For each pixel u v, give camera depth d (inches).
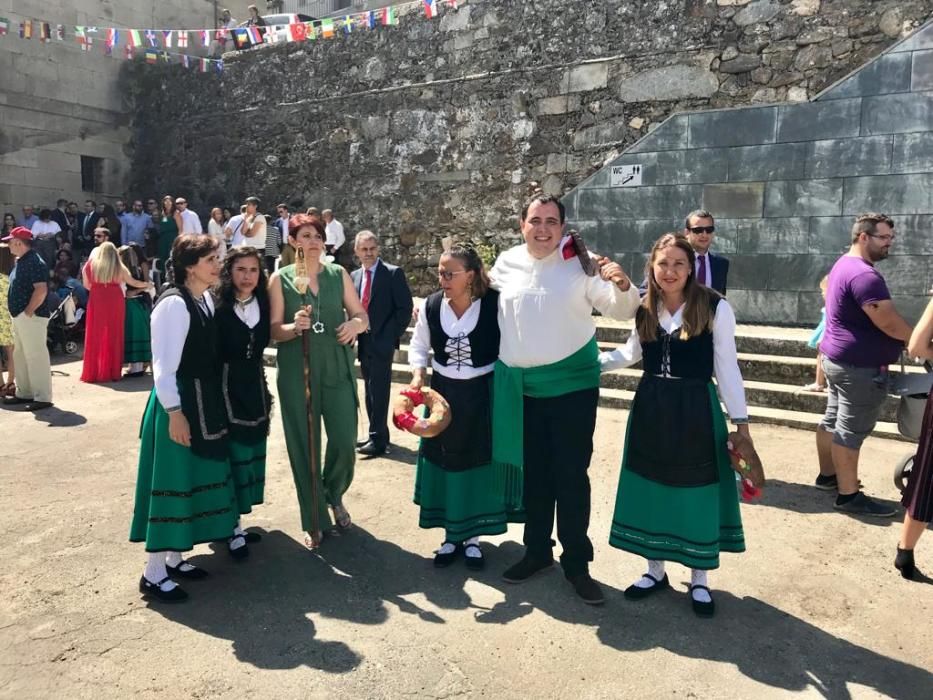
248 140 522.3
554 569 139.6
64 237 507.8
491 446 138.0
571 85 386.6
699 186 343.9
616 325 315.6
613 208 367.2
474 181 425.1
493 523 140.0
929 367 159.6
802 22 320.8
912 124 293.7
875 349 156.9
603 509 171.3
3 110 523.5
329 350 147.7
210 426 128.1
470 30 419.8
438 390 137.6
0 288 272.1
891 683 101.9
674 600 127.0
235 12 698.2
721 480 121.5
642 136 366.6
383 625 118.4
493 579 135.6
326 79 482.3
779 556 143.9
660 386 121.4
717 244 339.6
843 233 311.0
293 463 147.6
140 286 325.7
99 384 315.6
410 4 442.6
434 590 131.1
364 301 209.8
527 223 123.4
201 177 550.0
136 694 99.4
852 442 162.2
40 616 121.2
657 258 117.7
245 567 140.8
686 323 117.8
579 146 386.9
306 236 142.3
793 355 274.2
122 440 228.4
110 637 114.4
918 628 116.5
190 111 554.3
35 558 144.1
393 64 451.8
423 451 143.6
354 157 471.8
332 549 149.3
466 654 109.8
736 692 99.8
